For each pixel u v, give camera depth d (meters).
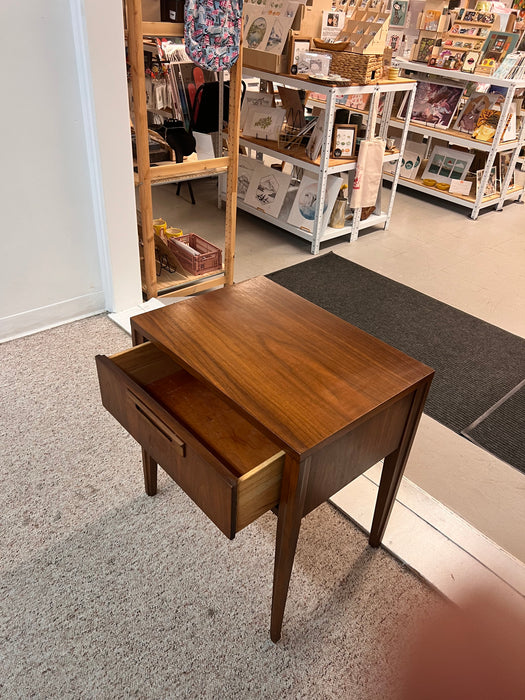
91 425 1.97
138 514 1.65
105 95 2.08
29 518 1.62
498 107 4.19
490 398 2.36
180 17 2.26
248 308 1.43
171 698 1.23
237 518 1.03
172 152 2.72
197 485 1.08
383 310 2.98
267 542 1.59
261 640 1.35
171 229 3.15
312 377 1.18
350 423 1.06
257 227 3.92
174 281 2.83
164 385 1.37
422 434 2.14
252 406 1.09
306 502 1.11
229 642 1.34
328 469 1.12
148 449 1.23
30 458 1.82
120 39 2.03
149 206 2.52
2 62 1.89
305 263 3.44
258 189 3.89
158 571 1.50
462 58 4.13
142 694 1.23
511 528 1.76
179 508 1.68
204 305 1.43
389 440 1.28
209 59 2.33
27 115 2.02
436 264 3.57
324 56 3.15
